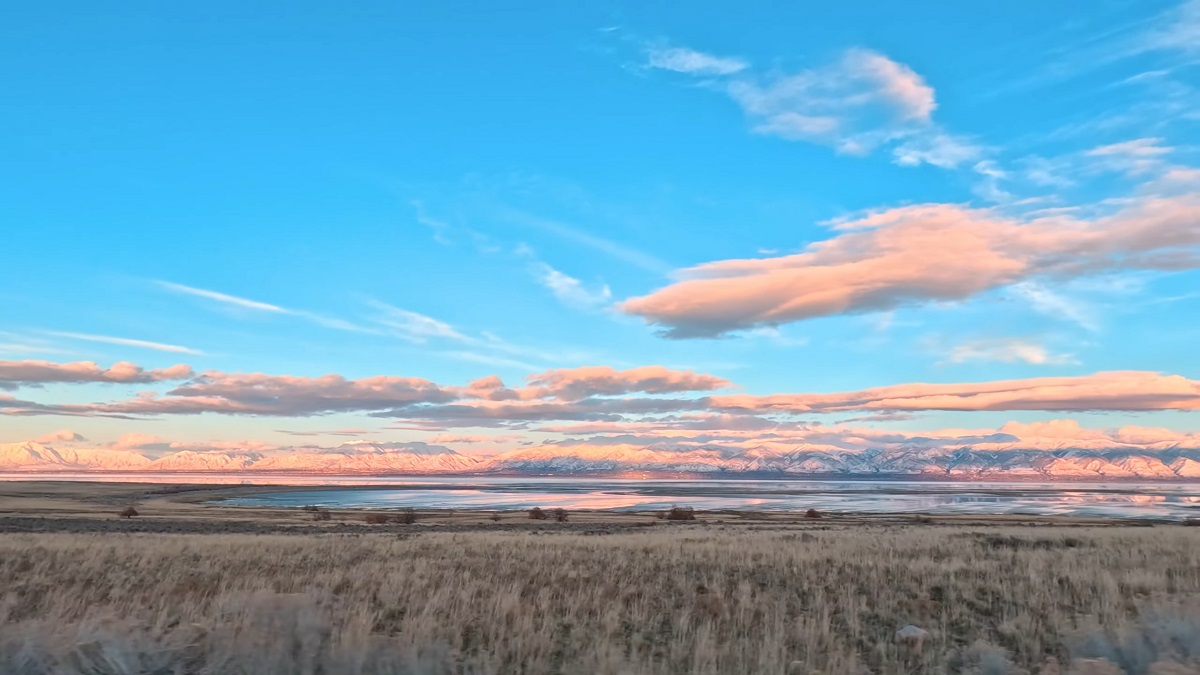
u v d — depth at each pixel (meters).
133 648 9.43
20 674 8.58
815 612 13.53
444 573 17.44
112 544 25.98
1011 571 18.19
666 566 19.38
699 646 10.24
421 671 9.08
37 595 14.92
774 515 83.00
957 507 119.38
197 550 23.70
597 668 9.59
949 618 13.33
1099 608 13.33
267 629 10.20
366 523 59.97
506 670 9.67
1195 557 20.70
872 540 27.27
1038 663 10.25
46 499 112.38
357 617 11.55
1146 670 9.34
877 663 10.62
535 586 15.85
